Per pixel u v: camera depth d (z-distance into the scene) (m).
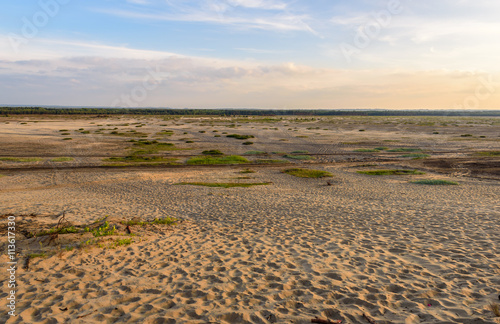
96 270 6.06
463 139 51.44
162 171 26.64
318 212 12.15
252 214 11.89
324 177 24.16
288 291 5.13
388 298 4.82
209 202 14.62
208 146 44.09
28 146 38.53
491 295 4.80
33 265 6.09
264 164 31.77
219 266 6.36
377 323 4.10
